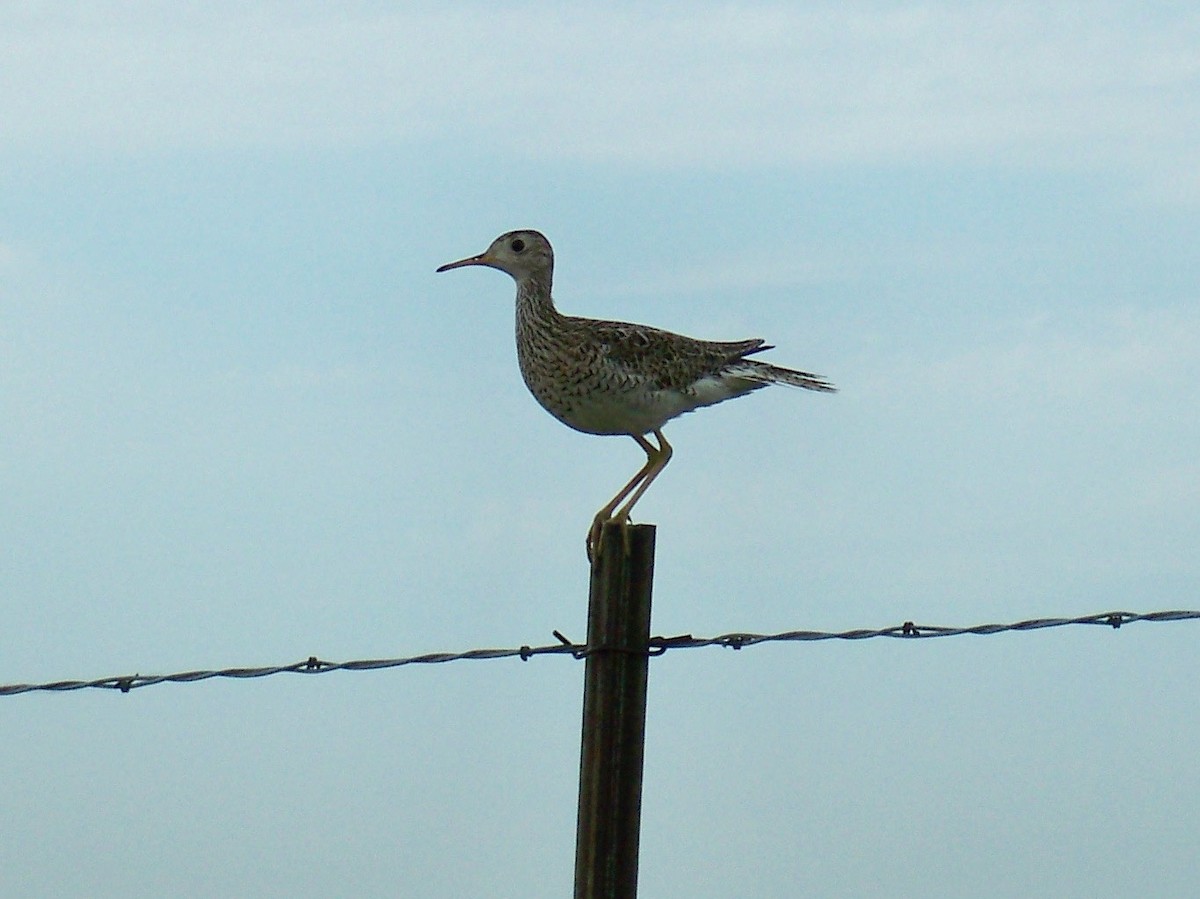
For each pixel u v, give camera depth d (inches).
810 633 466.9
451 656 470.6
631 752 438.0
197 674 483.8
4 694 479.5
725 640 453.4
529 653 458.9
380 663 475.8
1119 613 477.4
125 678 481.1
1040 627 480.1
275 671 481.7
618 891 435.2
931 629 477.7
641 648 438.0
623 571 438.0
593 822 436.8
